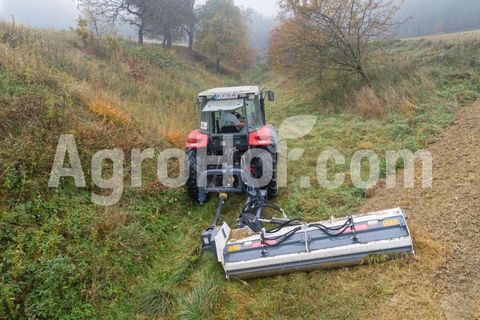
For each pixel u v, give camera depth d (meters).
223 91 5.64
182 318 3.38
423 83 8.88
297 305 3.34
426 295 3.22
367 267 3.59
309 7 10.92
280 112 11.80
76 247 3.86
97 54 14.01
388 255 3.58
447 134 6.68
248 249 3.72
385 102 8.99
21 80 6.36
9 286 3.19
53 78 7.05
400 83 9.52
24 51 7.93
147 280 3.96
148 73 14.10
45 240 3.78
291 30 11.77
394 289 3.34
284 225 4.04
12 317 3.12
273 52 14.45
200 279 3.79
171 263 4.27
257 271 3.66
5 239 3.68
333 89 11.74
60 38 14.07
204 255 4.19
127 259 4.04
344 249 3.55
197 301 3.49
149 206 5.12
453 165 5.49
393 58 11.71
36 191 4.27
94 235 4.06
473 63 9.46
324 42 11.36
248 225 4.30
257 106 5.96
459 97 8.01
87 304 3.46
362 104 9.21
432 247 3.72
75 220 4.20
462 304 3.11
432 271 3.46
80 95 7.16
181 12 28.28
